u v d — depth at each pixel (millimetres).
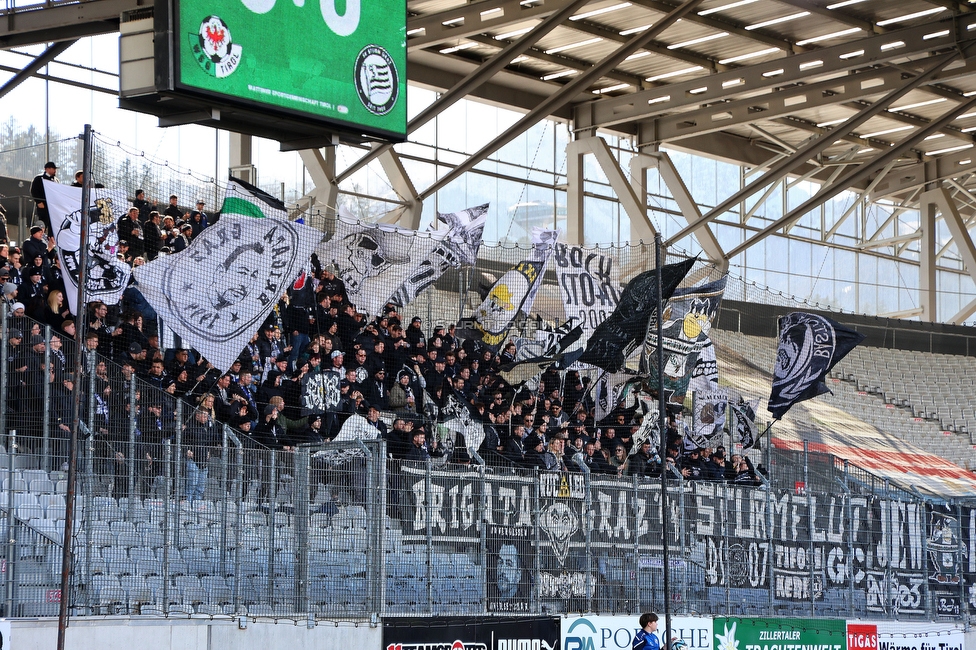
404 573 14406
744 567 17672
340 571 13914
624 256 21203
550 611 15523
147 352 15156
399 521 14453
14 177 25625
